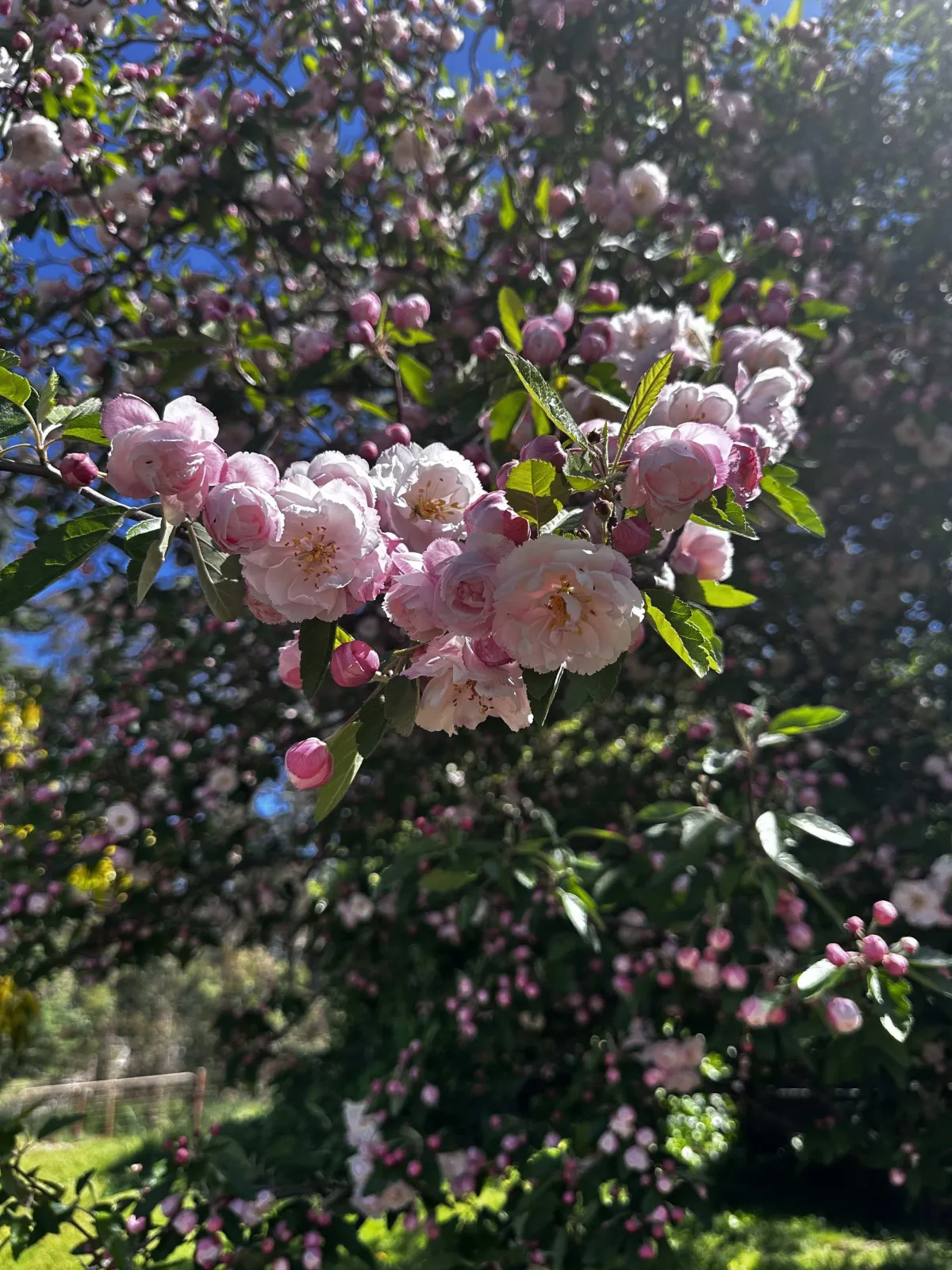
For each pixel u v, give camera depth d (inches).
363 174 44.3
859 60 50.9
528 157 49.7
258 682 52.1
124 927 49.5
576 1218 34.5
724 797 33.2
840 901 39.1
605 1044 38.7
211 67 39.3
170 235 42.4
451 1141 37.3
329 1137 43.3
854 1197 72.2
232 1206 34.2
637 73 45.8
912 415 44.0
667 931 34.1
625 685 50.1
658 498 12.9
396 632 37.3
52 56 35.1
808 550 51.4
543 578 11.9
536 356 20.1
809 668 52.7
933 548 49.8
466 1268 34.5
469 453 23.5
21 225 37.5
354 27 42.1
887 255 49.2
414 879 39.4
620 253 39.6
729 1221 65.7
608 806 48.8
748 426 16.1
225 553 13.4
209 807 50.5
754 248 37.2
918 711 50.7
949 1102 37.2
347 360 29.8
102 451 26.7
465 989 41.2
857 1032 27.8
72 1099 122.9
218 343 28.5
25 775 51.4
